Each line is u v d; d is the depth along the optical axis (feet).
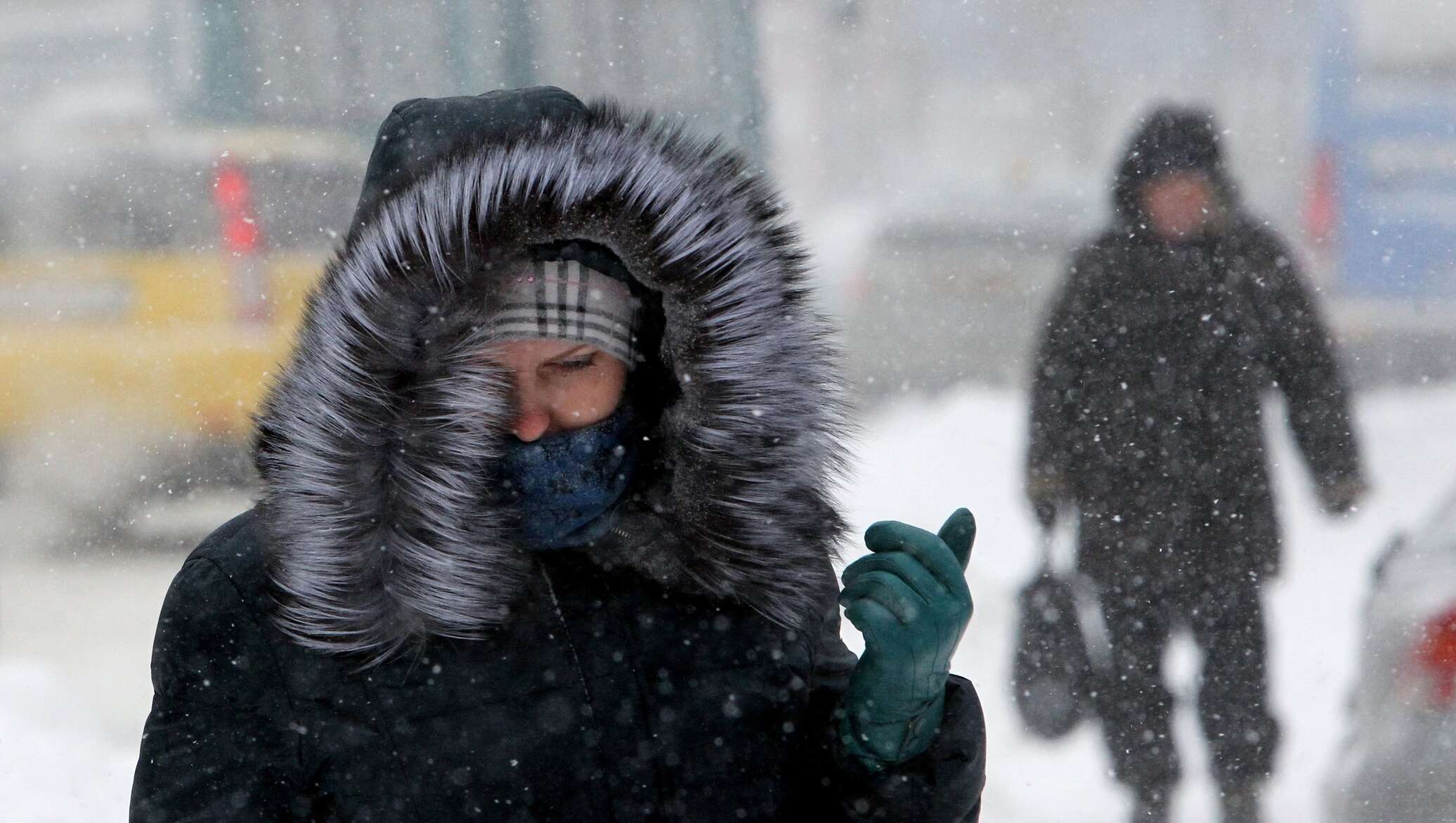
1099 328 49.62
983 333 156.15
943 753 21.76
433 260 20.29
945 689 22.20
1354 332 156.66
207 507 94.02
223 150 104.27
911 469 106.73
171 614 20.59
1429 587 42.42
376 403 20.30
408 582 20.18
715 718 21.38
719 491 21.65
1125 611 48.73
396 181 21.95
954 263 159.74
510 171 20.40
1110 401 49.47
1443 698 41.09
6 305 97.45
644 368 22.04
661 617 21.65
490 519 20.49
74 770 52.11
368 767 20.35
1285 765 53.11
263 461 21.17
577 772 20.79
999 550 83.46
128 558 87.30
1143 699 48.85
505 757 20.58
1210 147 50.08
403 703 20.51
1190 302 49.39
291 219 105.29
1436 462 96.84
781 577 21.91
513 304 20.66
